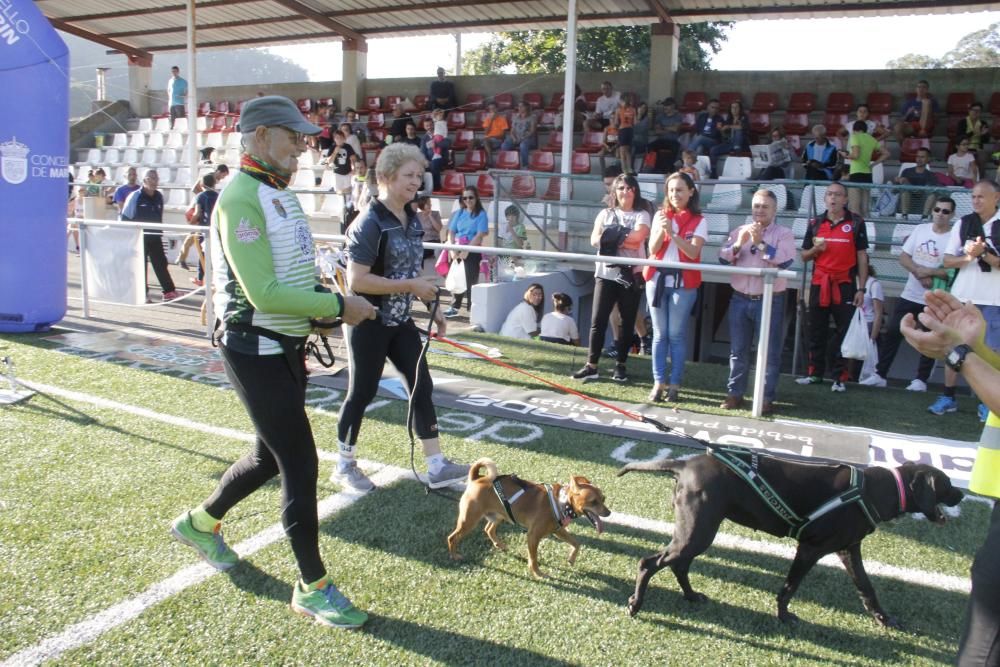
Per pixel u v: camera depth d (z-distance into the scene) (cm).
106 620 310
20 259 777
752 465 322
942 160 1489
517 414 586
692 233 617
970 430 593
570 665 295
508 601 336
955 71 1659
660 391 645
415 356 431
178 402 586
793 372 835
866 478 316
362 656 296
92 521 391
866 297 841
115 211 1714
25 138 756
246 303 308
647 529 406
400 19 1912
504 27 1870
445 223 1498
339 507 419
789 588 326
